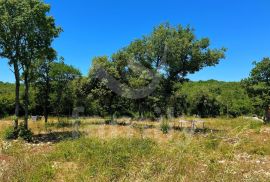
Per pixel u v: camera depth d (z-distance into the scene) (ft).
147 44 121.70
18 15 88.74
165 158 40.29
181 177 34.60
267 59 165.17
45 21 91.09
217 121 133.90
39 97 137.18
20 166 40.42
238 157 51.21
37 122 139.44
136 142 54.39
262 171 42.55
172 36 119.44
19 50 91.40
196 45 116.78
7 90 266.36
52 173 39.73
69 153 50.47
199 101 229.86
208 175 36.22
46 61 127.85
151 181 33.65
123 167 40.01
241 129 60.70
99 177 36.70
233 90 265.75
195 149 50.03
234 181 35.06
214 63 118.62
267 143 63.87
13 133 87.15
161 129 93.86
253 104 170.09
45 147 63.93
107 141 56.18
